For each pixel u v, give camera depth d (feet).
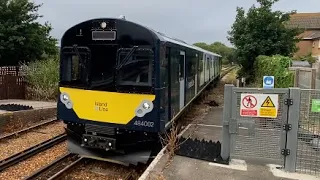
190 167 19.47
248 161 20.38
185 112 37.50
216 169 19.22
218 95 66.44
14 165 23.88
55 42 70.44
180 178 17.83
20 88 55.16
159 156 21.30
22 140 30.68
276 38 63.26
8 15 55.26
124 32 22.07
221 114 41.24
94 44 22.77
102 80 22.57
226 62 259.60
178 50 28.53
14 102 48.52
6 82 52.29
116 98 22.25
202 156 21.01
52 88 54.39
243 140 20.30
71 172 22.91
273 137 19.69
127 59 21.97
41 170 22.22
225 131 20.44
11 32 54.08
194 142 23.73
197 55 43.11
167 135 23.13
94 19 22.70
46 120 40.78
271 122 19.60
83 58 23.04
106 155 23.43
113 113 22.38
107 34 22.38
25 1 56.70
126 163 23.02
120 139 22.66
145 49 21.66
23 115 36.91
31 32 57.62
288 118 19.15
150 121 21.66
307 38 127.95
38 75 54.70
